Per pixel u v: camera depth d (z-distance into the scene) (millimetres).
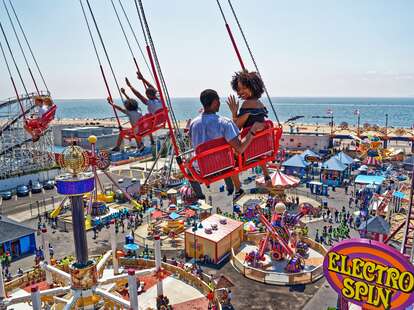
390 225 39000
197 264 36719
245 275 34062
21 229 41250
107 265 35719
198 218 48625
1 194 61625
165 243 42562
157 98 13938
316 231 44531
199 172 7340
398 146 107688
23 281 32438
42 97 22172
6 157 71750
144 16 7484
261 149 7750
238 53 8008
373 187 54531
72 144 22656
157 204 56188
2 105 70625
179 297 30203
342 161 70875
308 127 142875
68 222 49219
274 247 36594
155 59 7723
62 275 25453
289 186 47812
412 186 24000
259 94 7535
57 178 22234
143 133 13922
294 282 32562
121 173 75625
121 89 14383
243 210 51125
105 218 48812
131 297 21984
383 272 12484
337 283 13484
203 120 7316
